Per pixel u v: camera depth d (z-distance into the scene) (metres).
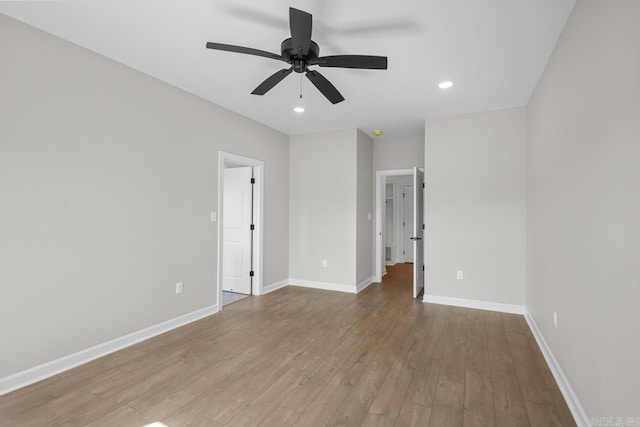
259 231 4.67
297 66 2.23
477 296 4.05
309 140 5.23
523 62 2.75
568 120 2.15
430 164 4.29
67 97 2.47
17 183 2.21
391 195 8.02
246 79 3.18
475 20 2.18
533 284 3.33
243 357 2.68
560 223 2.33
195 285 3.60
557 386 2.24
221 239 3.94
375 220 5.63
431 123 4.30
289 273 5.38
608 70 1.53
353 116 4.29
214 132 3.84
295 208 5.34
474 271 4.07
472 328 3.35
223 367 2.51
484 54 2.62
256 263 4.69
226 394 2.13
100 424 1.83
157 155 3.17
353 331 3.28
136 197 2.97
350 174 4.92
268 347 2.88
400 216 8.34
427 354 2.74
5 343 2.15
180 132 3.41
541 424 1.84
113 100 2.78
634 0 1.29
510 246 3.89
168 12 2.13
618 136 1.43
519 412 1.95
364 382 2.29
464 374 2.40
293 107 3.95
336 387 2.22
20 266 2.22
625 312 1.36
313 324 3.48
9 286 2.17
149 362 2.59
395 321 3.57
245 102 3.81
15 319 2.20
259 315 3.78
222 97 3.66
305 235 5.25
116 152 2.81
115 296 2.80
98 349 2.67
